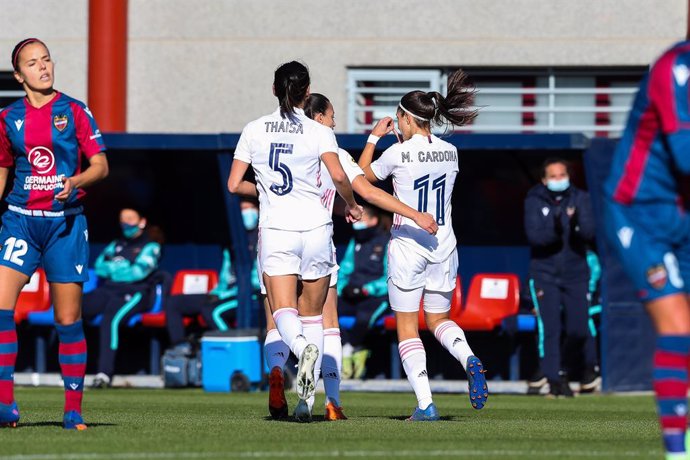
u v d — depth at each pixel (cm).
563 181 4297
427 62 5809
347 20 5838
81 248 2439
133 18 5888
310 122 2597
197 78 5888
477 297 4866
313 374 2481
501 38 5803
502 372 5075
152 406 3672
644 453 2073
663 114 1695
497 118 5916
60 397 4112
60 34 5934
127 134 4672
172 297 4897
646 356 4644
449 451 2080
